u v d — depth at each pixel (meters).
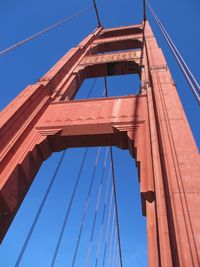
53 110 14.28
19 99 13.39
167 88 12.46
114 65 20.86
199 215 6.35
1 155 10.54
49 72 17.30
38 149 12.27
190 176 7.50
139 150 10.77
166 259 6.39
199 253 5.61
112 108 13.66
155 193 8.71
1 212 9.74
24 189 10.98
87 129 12.66
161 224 7.17
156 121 11.11
